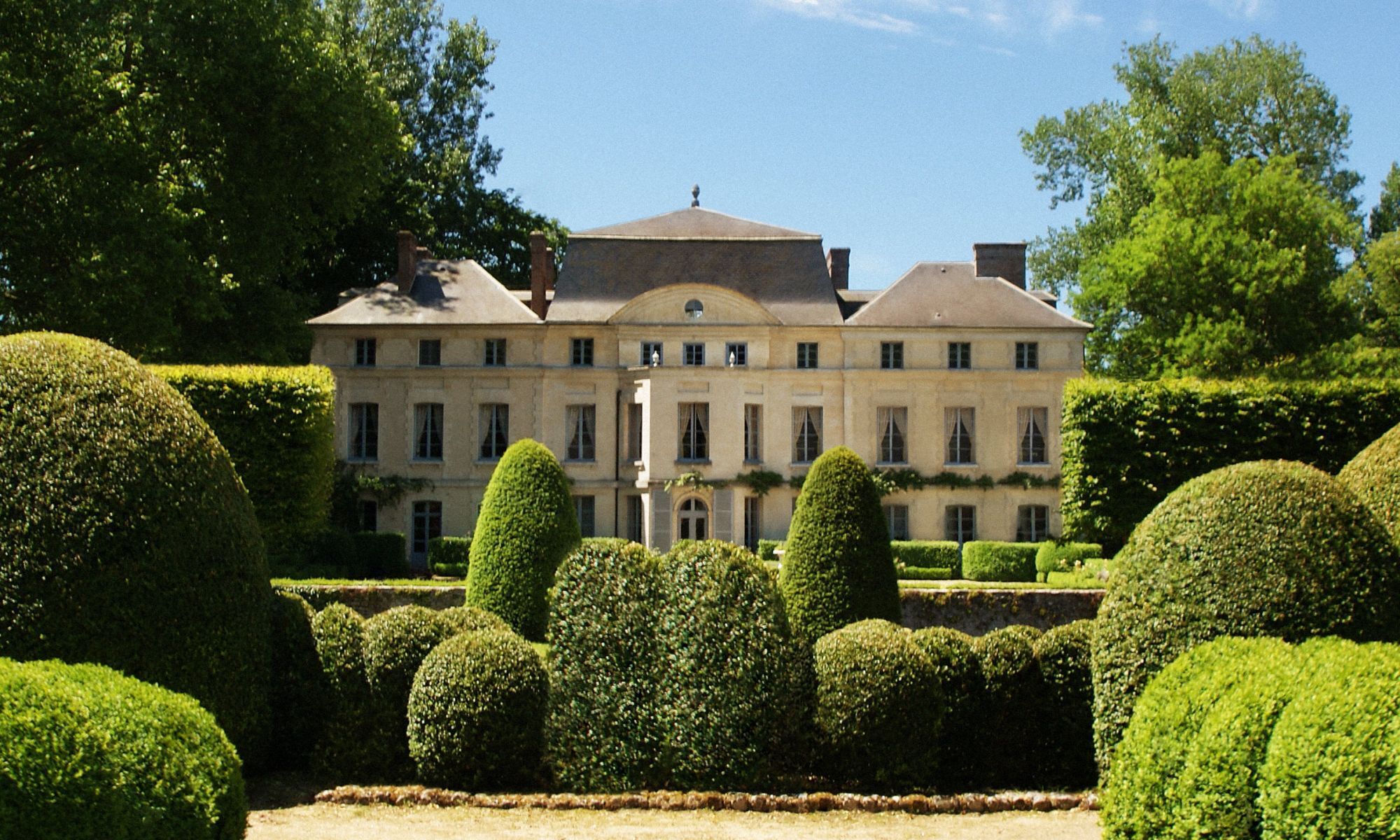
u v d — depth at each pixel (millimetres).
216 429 28656
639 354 46312
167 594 11648
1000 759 13672
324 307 52719
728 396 45469
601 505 46125
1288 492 11312
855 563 18812
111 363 12500
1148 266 48125
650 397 45188
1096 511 30438
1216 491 11562
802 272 48125
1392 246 51562
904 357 46812
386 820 11461
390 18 58719
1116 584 11828
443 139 60875
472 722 12570
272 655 13078
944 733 13484
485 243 60906
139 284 30203
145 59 32469
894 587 19141
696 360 46344
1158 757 9500
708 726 12547
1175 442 30031
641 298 46250
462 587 23719
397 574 40375
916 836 11219
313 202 42281
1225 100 54938
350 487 45531
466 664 12773
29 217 30812
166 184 34531
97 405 11938
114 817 7867
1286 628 10727
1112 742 11508
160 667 11500
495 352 46781
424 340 46812
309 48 34875
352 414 46844
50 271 31141
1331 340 49750
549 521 21797
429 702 12695
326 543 36844
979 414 46625
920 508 46438
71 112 30969
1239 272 46750
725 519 44844
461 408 46562
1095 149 57000
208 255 35156
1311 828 8391
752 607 12938
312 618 13680
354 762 13016
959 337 46781
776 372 46500
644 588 13008
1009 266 48875
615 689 12719
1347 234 50938
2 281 30953
